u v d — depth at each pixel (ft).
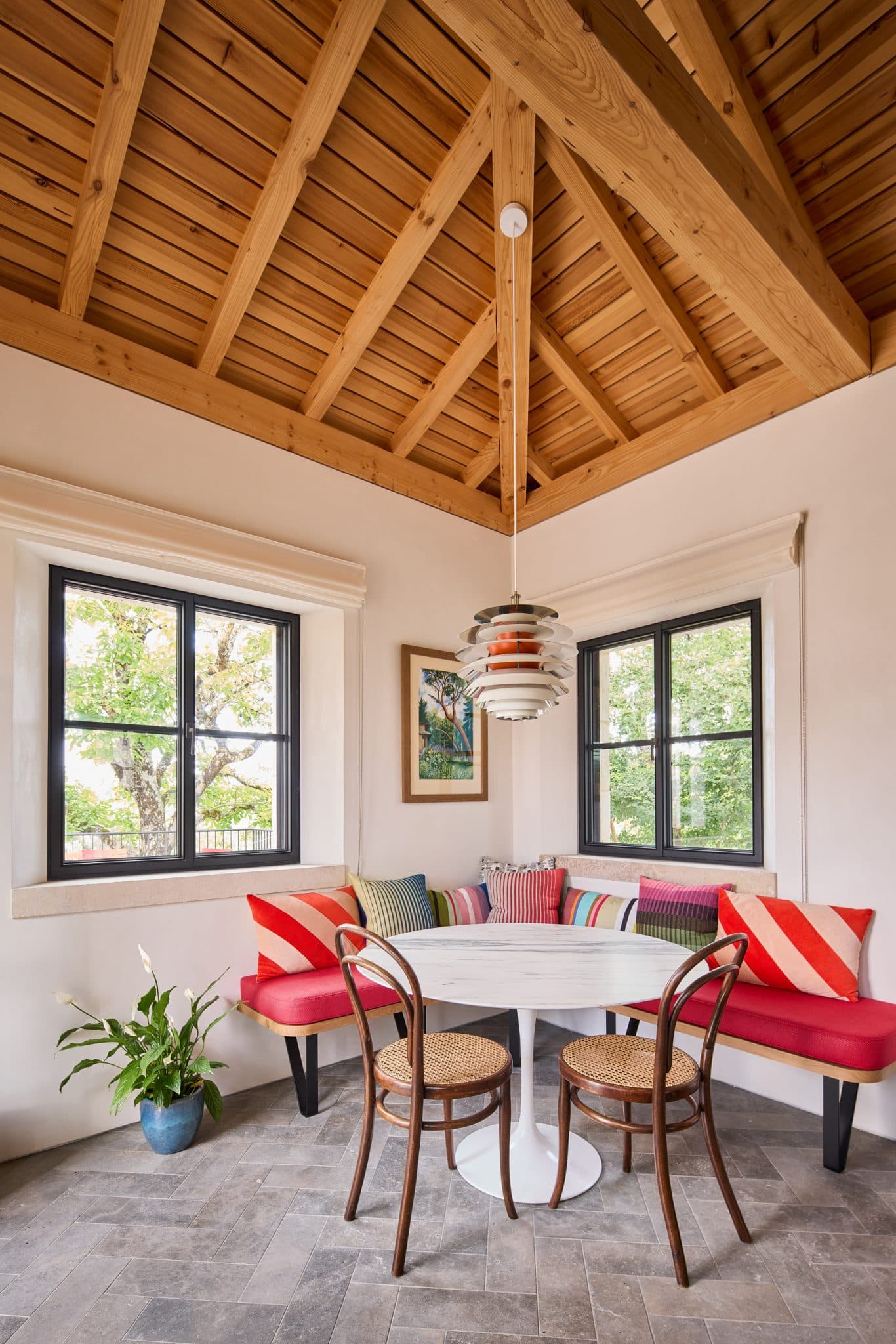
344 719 11.19
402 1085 6.33
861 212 8.12
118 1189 7.12
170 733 10.02
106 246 8.45
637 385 11.38
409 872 11.94
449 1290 5.71
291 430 10.88
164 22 6.88
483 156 8.27
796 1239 6.30
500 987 6.48
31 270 8.50
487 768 13.43
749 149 7.57
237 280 8.86
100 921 8.47
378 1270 5.93
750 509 10.21
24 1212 6.72
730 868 10.32
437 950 7.86
